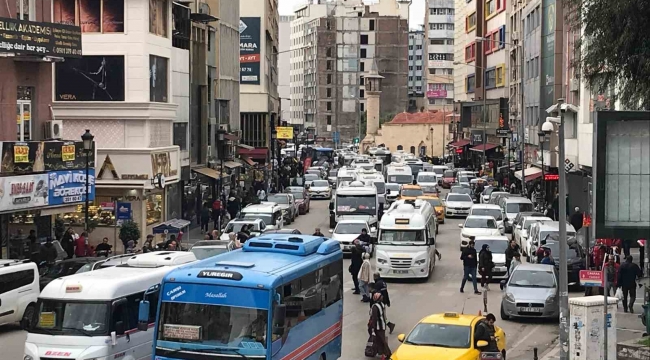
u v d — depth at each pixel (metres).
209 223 57.12
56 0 45.84
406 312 30.41
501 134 84.94
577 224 45.22
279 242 20.05
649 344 22.91
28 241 34.84
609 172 18.19
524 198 56.53
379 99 192.38
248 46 103.31
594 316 21.39
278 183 83.75
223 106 74.44
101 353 18.62
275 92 136.12
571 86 59.16
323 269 20.45
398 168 76.94
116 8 45.94
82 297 19.06
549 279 29.55
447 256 45.09
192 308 16.97
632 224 18.19
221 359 16.67
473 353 19.53
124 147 45.88
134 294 19.69
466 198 65.38
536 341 26.33
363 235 41.41
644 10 23.77
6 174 32.69
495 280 36.75
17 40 32.38
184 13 57.03
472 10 128.00
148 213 47.22
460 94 144.38
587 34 25.38
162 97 48.66
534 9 77.00
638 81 24.41
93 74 46.06
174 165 49.59
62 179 35.81
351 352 24.28
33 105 36.34
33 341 18.98
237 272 17.02
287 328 17.72
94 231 44.25
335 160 136.12
